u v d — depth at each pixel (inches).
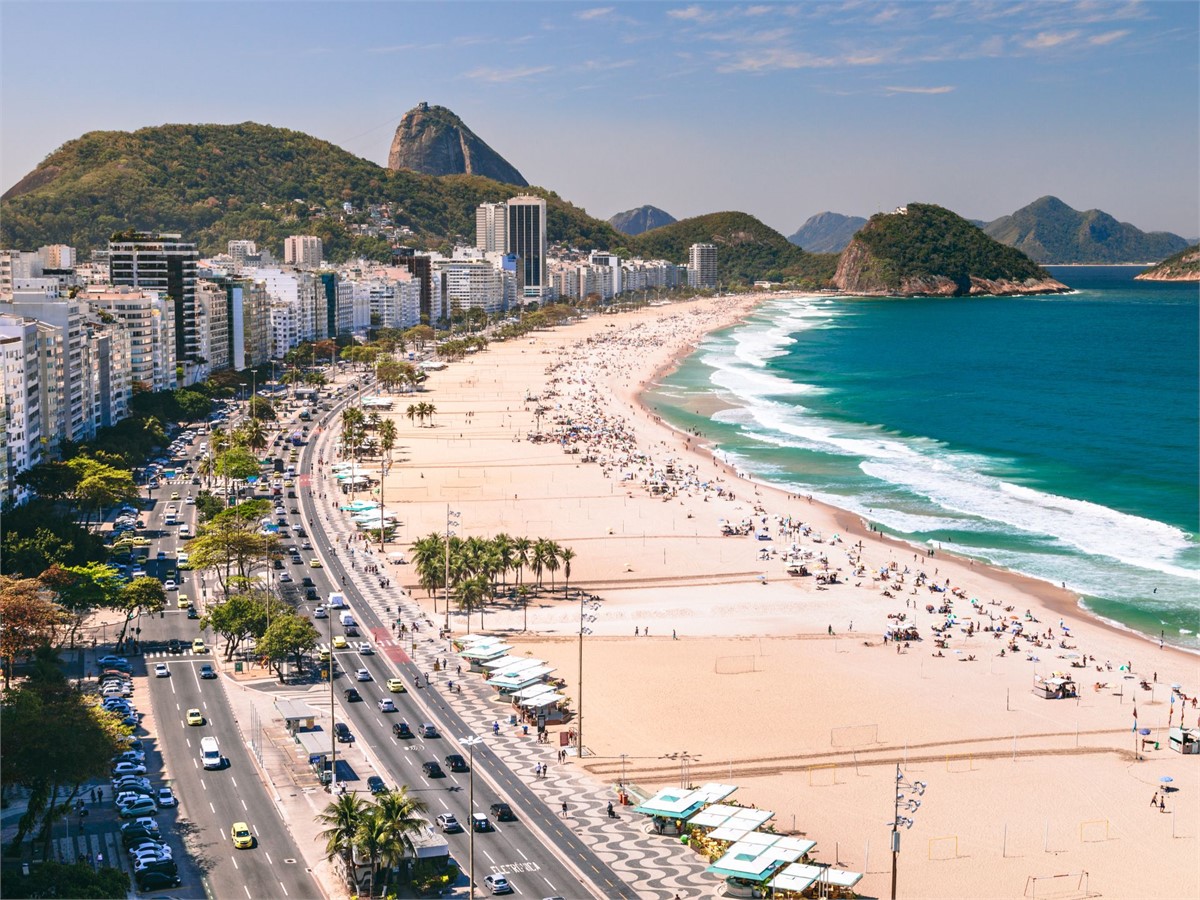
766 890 6063.0
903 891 6176.2
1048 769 7662.4
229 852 6363.2
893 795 7283.5
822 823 6909.5
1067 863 6491.1
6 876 5580.7
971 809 7111.2
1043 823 6948.8
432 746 7869.1
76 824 6589.6
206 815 6791.3
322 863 6269.7
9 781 6156.5
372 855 5900.6
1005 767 7687.0
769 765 7682.1
